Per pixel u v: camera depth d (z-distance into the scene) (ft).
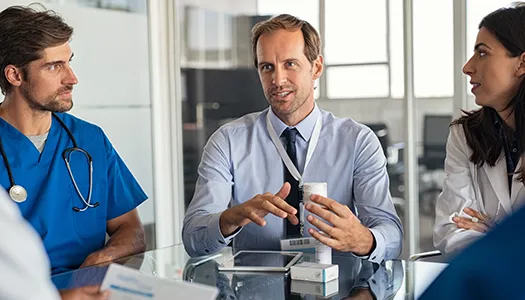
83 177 8.07
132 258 6.94
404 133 12.05
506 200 7.57
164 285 4.22
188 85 14.14
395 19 11.99
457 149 8.02
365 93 12.39
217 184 8.07
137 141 13.53
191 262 6.64
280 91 7.81
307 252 6.93
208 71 13.94
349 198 8.13
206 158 8.29
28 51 7.57
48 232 7.64
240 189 8.25
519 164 7.38
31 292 2.42
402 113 12.05
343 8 12.48
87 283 5.62
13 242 2.44
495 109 7.59
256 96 13.56
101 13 12.69
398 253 7.22
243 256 6.80
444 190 7.97
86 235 7.98
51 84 7.70
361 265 6.26
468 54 11.42
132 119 13.42
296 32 7.80
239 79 13.69
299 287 5.54
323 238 6.29
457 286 1.76
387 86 12.17
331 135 8.17
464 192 7.79
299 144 8.18
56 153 7.95
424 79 11.83
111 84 12.93
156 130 13.91
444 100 11.68
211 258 6.81
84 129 8.35
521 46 7.18
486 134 7.65
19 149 7.75
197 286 4.07
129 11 13.30
